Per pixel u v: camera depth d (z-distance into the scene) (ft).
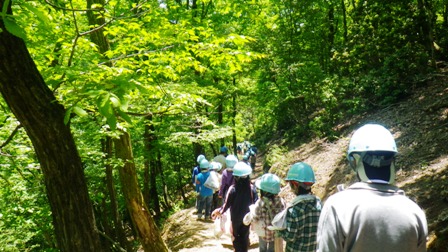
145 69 16.53
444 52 36.86
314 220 10.92
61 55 15.58
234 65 16.89
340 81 41.32
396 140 28.04
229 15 45.62
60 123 9.72
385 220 5.36
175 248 30.37
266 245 16.51
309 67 43.70
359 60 41.60
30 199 25.16
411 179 21.74
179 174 62.18
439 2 39.11
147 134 38.47
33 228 29.22
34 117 9.27
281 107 48.75
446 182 18.54
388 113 33.76
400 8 38.27
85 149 23.91
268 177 15.55
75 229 10.04
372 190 5.72
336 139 38.68
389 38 38.22
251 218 16.07
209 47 15.62
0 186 22.39
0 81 8.82
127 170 23.67
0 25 8.46
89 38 20.02
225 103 53.42
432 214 16.76
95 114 16.01
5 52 8.67
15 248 27.66
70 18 17.39
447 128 24.77
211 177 35.27
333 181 30.01
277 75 44.78
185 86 22.52
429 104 29.71
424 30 37.70
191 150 62.95
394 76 35.50
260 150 73.26
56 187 9.91
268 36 46.44
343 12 55.16
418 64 35.27
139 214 24.02
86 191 10.41
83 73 10.80
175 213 47.98
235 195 18.78
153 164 55.16
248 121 80.94
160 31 16.03
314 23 48.03
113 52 16.85
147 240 24.34
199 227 33.83
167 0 21.48
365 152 5.92
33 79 9.23
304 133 48.21
